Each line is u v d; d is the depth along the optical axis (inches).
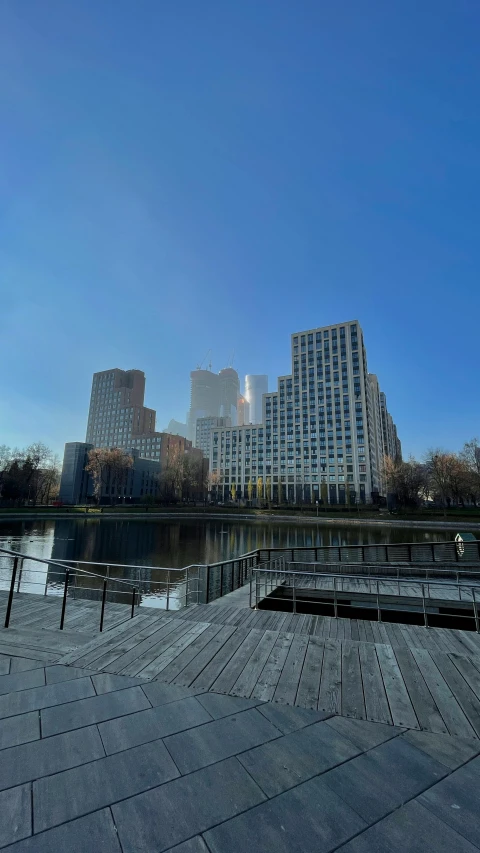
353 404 4557.1
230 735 127.6
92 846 83.0
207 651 198.4
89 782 102.9
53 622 269.3
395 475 3403.1
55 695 151.5
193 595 604.7
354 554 782.5
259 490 4584.2
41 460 3745.1
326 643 211.6
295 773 109.0
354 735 129.9
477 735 131.5
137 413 6274.6
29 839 84.2
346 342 4719.5
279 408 5039.4
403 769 112.4
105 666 179.0
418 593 459.8
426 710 146.6
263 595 438.6
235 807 95.3
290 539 1710.1
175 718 136.9
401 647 207.9
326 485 4143.7
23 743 119.3
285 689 160.7
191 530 2082.9
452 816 94.2
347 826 90.0
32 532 1831.9
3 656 189.0
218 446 5403.5
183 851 82.2
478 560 692.1
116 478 4325.8
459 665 186.7
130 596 660.1
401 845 84.9
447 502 3385.8
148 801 96.8
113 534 1785.2
